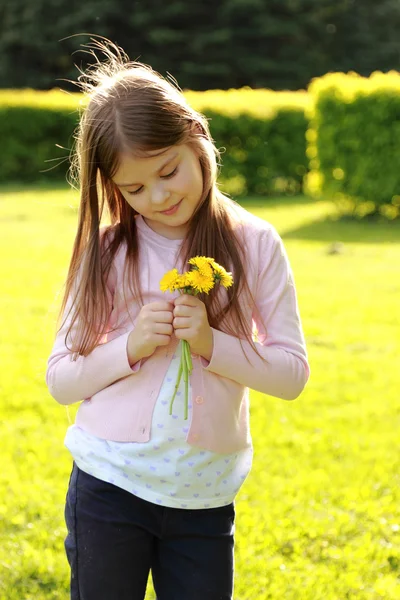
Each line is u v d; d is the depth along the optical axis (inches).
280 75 1441.9
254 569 144.9
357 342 294.4
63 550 153.4
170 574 96.3
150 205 91.4
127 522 94.7
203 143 93.4
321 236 526.0
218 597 95.5
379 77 575.5
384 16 1481.3
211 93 792.9
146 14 1385.3
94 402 97.6
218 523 96.7
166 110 88.9
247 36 1416.1
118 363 93.6
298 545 153.9
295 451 198.7
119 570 95.2
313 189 652.1
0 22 1451.8
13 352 276.7
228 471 97.1
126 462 94.6
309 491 175.9
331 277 400.2
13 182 838.5
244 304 95.3
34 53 1449.3
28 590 141.2
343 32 1478.8
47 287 377.7
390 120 565.3
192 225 95.6
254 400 235.3
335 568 148.2
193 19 1416.1
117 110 89.0
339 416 222.8
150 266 96.7
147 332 91.4
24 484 177.3
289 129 743.1
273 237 98.7
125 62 105.2
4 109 826.2
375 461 193.3
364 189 580.1
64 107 839.7
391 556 152.6
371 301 351.9
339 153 585.0
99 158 91.8
